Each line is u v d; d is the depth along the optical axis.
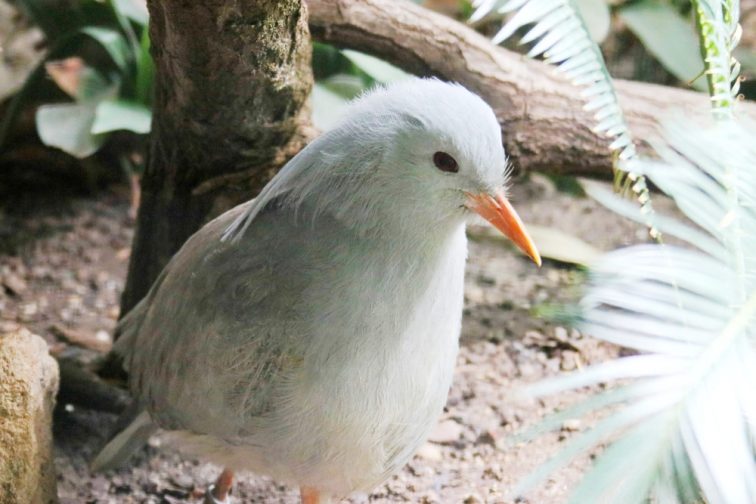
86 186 12.42
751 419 4.59
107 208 12.16
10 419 6.75
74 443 8.61
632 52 12.80
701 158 5.91
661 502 4.35
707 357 4.75
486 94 8.72
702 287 5.12
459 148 5.92
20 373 6.88
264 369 6.29
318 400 6.21
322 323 6.11
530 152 8.94
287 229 6.28
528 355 9.59
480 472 8.10
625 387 4.79
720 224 5.55
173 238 8.40
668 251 5.36
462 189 6.03
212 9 6.64
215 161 7.89
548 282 10.84
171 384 6.89
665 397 4.57
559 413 4.68
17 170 12.32
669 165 6.31
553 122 8.88
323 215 6.16
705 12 6.32
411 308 6.14
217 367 6.48
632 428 4.62
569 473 7.84
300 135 7.87
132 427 7.50
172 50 7.08
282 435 6.41
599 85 6.12
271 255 6.29
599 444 8.08
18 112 11.50
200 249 6.82
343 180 6.08
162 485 8.27
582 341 9.71
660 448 4.43
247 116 7.49
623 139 6.12
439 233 6.12
